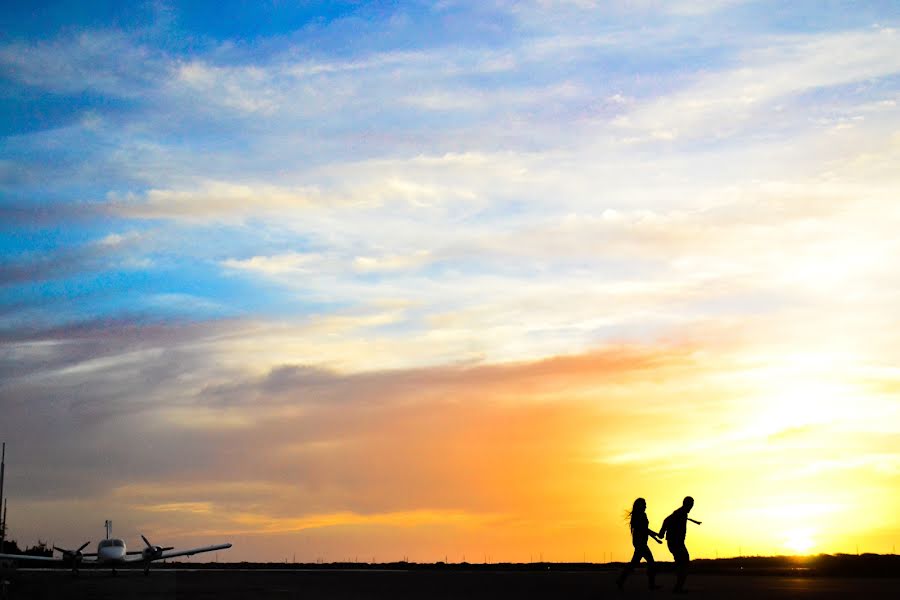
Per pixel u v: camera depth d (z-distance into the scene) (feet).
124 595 138.72
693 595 124.36
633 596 124.36
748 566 255.50
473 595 129.18
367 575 228.43
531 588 148.56
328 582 180.34
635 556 139.95
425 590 144.05
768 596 118.42
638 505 140.67
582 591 137.90
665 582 167.22
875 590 132.46
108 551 298.35
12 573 232.94
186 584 179.83
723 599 112.57
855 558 250.98
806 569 228.02
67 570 376.68
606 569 274.36
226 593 140.15
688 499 129.90
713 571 228.43
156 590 154.20
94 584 191.31
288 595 132.26
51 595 141.79
